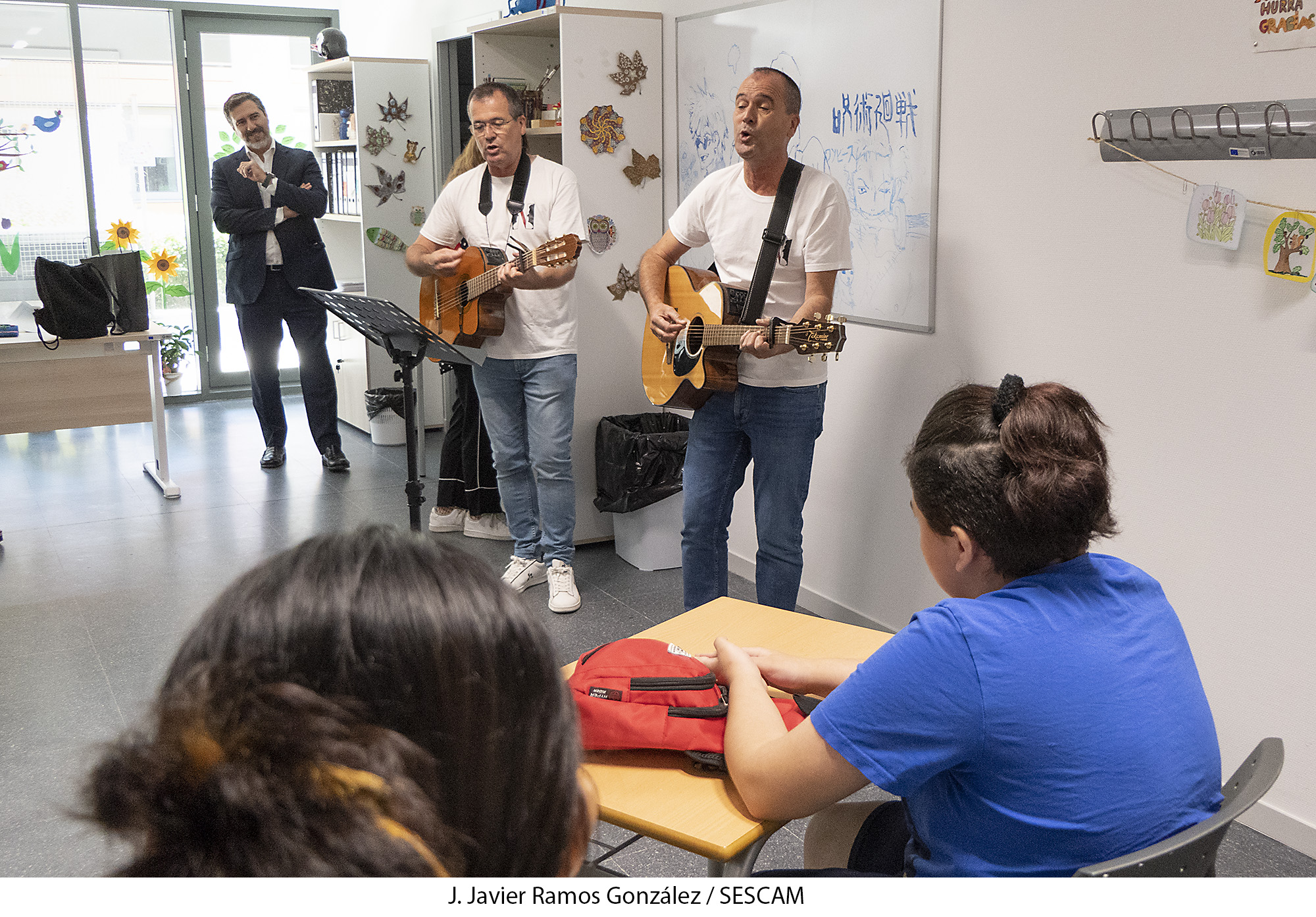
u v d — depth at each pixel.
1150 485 2.38
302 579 0.46
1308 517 2.08
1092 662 1.03
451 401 5.72
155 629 3.38
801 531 2.97
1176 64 2.20
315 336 5.27
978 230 2.74
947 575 1.16
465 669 0.44
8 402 4.47
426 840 0.41
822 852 1.52
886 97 2.96
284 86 7.03
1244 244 2.13
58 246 6.55
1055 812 1.01
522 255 3.19
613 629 3.37
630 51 3.83
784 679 1.40
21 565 3.97
